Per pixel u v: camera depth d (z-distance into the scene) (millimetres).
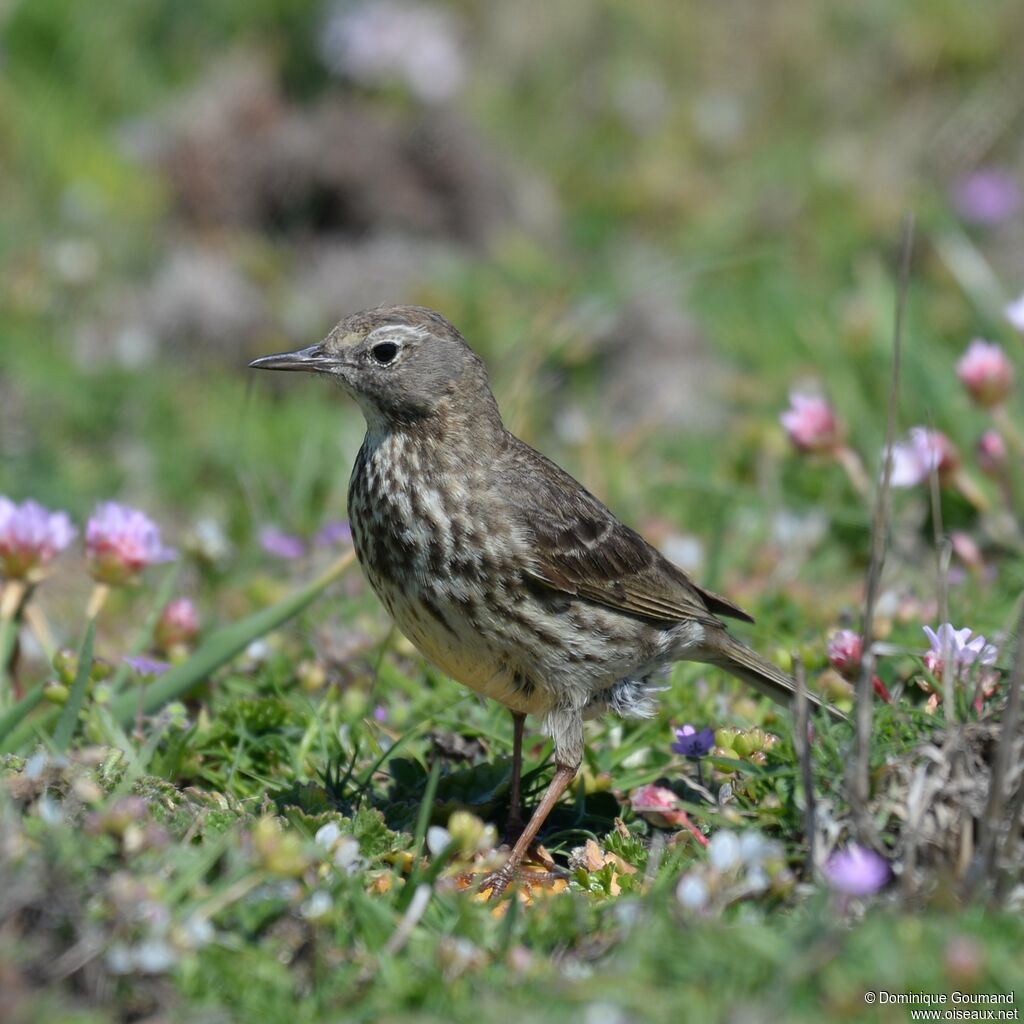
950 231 16703
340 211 20125
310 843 7273
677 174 21469
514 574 8836
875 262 18266
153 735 8969
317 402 16297
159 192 20188
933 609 10828
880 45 23094
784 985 6168
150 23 22875
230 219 19969
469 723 9883
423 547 8898
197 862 6855
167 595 10297
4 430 15344
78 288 17984
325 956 6637
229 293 18250
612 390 16688
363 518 9172
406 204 20188
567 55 23641
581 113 23016
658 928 6734
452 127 20750
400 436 9242
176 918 6570
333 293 18594
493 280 18812
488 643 8930
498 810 9227
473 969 6598
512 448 9516
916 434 11828
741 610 9875
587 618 9016
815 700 8461
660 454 15133
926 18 23047
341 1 22703
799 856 7539
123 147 20719
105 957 6328
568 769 8859
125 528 9992
